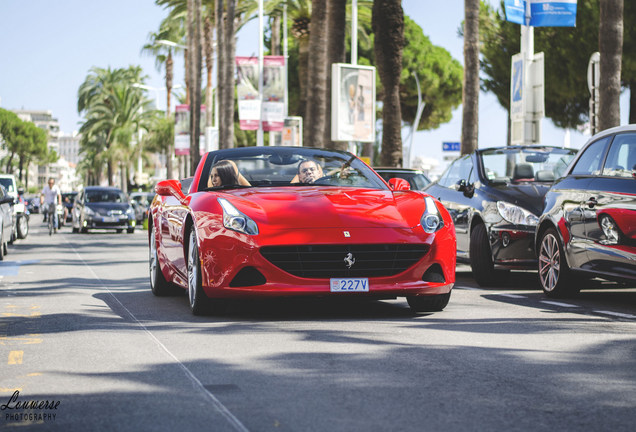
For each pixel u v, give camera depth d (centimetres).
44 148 15038
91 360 586
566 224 947
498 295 997
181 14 5412
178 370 550
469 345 634
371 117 2378
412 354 598
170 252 923
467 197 1173
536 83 1759
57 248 2175
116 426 417
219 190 866
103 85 8350
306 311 833
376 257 758
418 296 812
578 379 518
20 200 2705
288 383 509
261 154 917
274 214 769
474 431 405
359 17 4544
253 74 3947
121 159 8175
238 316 802
